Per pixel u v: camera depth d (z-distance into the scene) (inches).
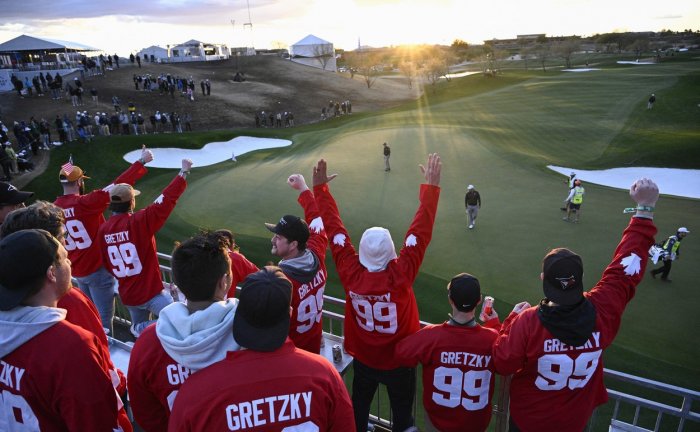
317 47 3563.0
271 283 76.4
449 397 128.5
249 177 959.6
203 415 72.4
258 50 4707.2
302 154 1205.1
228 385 73.1
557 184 872.9
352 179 928.3
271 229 135.3
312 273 134.0
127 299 183.9
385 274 127.9
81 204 193.2
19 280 84.7
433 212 142.0
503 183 880.3
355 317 137.9
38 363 83.4
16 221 117.1
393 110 2118.6
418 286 478.3
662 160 996.6
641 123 1417.3
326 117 1982.0
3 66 1956.2
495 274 506.0
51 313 87.0
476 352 122.9
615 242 590.6
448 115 1809.8
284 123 1835.6
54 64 1919.3
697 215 698.2
